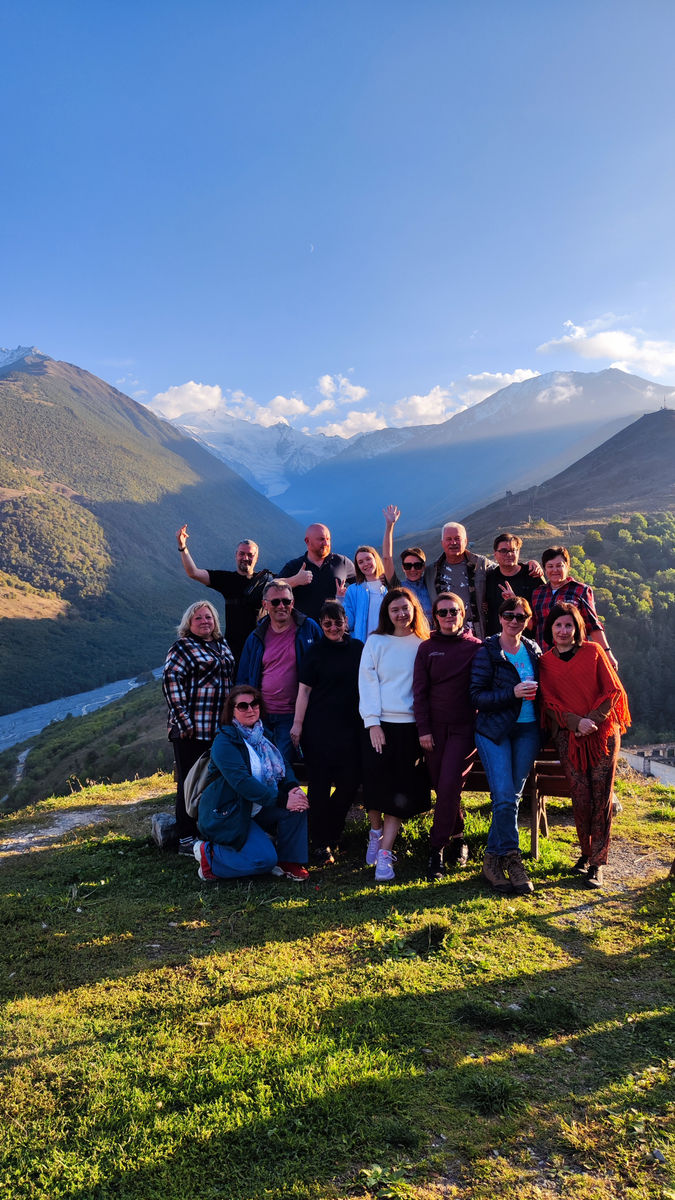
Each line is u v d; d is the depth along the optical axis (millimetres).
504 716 5422
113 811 9047
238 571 7195
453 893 5191
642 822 7074
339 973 4008
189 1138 2717
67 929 4797
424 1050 3277
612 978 3963
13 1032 3486
